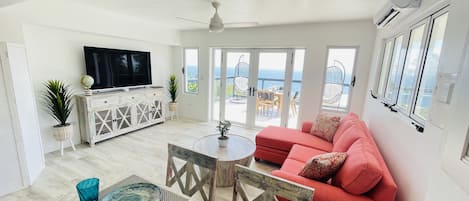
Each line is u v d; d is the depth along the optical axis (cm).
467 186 60
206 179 145
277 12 305
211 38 469
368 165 140
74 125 346
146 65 451
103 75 366
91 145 342
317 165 159
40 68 300
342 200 141
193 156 146
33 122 248
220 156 241
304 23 376
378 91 293
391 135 208
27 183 232
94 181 112
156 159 306
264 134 308
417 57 179
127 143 363
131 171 271
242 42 438
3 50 202
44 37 301
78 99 340
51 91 301
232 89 487
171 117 526
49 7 272
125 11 325
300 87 412
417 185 141
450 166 69
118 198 114
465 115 62
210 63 489
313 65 386
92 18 322
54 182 243
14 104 214
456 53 97
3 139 210
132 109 406
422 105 161
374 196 140
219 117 515
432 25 157
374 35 336
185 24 423
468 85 62
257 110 465
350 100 374
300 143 279
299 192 104
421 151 139
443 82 109
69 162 290
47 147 316
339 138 250
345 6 268
